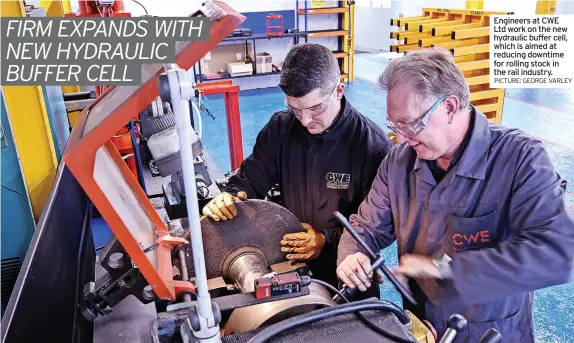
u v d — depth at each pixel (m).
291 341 0.69
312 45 1.32
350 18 7.15
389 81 1.02
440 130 1.03
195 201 0.55
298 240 1.22
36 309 0.70
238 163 3.15
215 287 1.10
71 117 2.75
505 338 1.19
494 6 7.30
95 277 1.18
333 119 1.46
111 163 0.87
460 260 1.07
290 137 1.59
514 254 1.01
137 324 0.96
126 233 0.68
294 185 1.62
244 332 0.73
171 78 0.51
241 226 1.17
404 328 0.73
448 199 1.14
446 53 1.04
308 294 0.83
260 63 6.61
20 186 1.65
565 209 1.02
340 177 1.52
